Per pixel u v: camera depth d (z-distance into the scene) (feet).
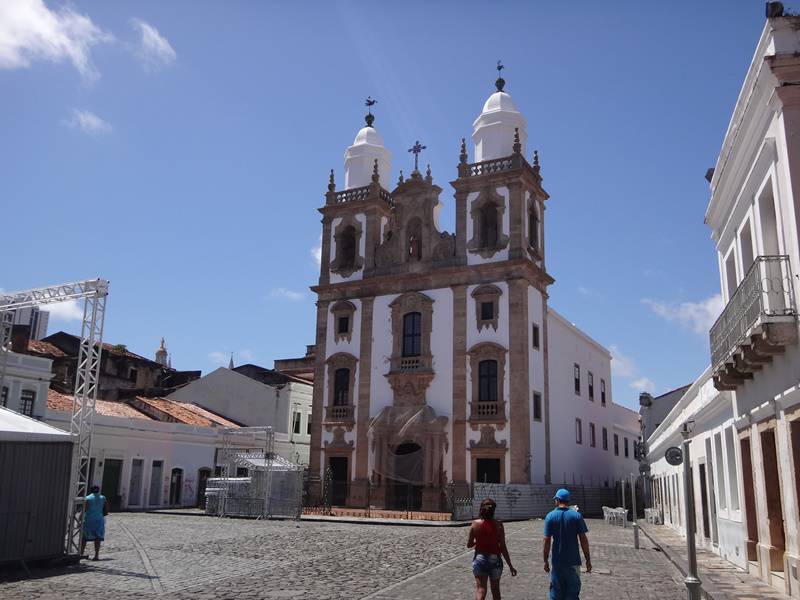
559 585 34.68
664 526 117.60
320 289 162.09
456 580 51.88
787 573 43.14
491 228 150.00
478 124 159.53
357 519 116.16
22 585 48.11
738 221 55.21
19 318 220.84
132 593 44.78
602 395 198.08
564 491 36.37
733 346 48.55
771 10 42.06
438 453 138.31
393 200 163.73
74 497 61.82
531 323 144.66
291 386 186.50
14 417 63.67
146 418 145.28
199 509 140.56
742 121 47.21
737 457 57.21
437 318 147.23
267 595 44.27
